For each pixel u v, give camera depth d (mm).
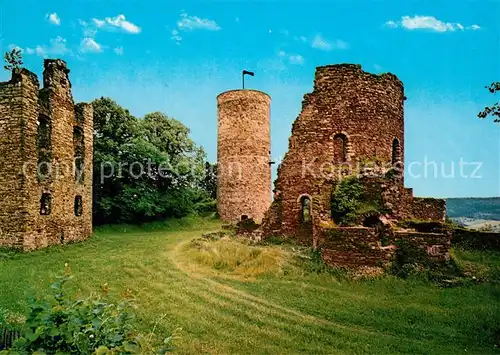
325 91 16125
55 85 17094
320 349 6977
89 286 10406
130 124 28859
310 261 12852
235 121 30734
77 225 18500
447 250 11320
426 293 10234
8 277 10750
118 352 3596
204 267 12945
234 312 8688
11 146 14953
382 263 11672
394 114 17234
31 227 15062
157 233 24156
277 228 16797
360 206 13609
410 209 16672
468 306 9227
